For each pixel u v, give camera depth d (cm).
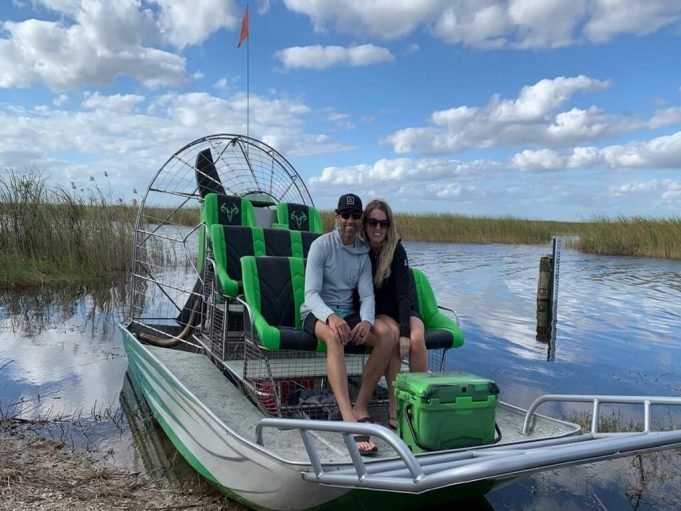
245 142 760
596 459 279
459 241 2908
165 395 455
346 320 397
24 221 1284
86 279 1263
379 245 416
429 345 421
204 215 686
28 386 591
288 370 439
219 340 522
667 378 639
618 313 1009
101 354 712
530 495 388
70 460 423
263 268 462
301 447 340
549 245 2880
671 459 447
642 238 2239
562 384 616
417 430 319
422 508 336
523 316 971
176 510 355
